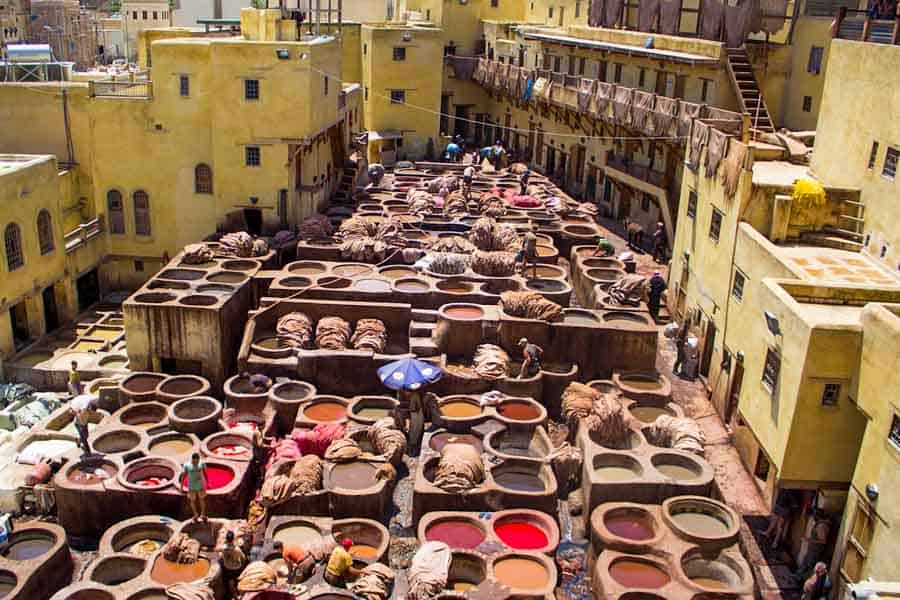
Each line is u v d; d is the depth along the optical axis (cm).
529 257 3572
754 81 3716
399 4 7812
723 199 2923
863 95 2602
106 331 3650
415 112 6169
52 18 7094
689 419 2702
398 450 2578
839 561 1961
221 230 4044
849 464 2000
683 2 4484
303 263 3647
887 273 2388
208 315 3088
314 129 4006
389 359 2964
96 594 1972
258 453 2569
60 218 3644
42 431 2708
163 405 2783
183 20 8431
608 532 2180
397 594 2070
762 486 2398
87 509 2350
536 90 5509
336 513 2358
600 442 2642
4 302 3228
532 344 3011
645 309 3241
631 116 4244
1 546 2155
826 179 2838
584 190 5394
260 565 2044
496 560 2108
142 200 4112
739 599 1983
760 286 2259
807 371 1938
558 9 6222
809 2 3681
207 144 4009
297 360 2981
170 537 2206
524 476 2512
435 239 4016
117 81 4238
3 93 3981
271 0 7544
